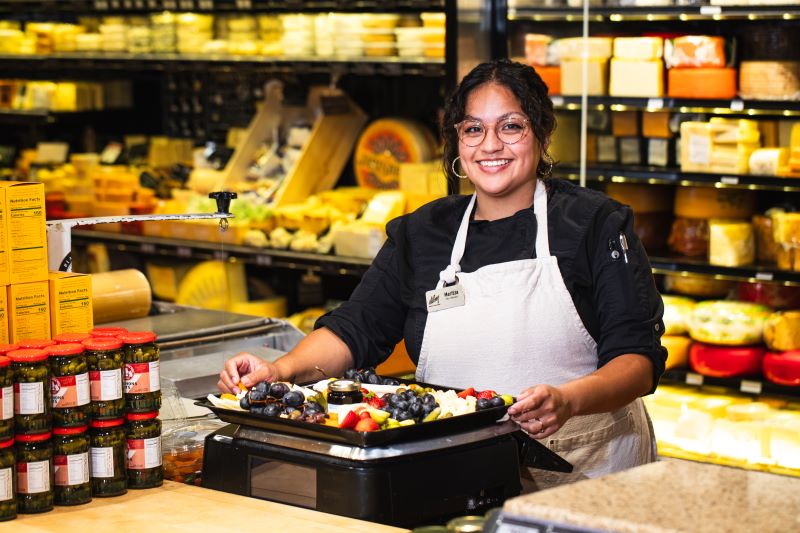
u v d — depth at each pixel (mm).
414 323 2588
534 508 1388
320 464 1967
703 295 4465
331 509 1956
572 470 2340
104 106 6188
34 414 2002
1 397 1951
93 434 2098
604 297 2416
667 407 4383
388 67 4691
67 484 2047
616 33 4473
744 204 4367
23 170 6160
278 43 5141
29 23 6145
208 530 1898
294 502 2025
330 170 5398
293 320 5180
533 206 2514
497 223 2518
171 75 5988
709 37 4172
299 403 2082
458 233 2549
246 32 5379
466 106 2459
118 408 2113
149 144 5953
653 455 2793
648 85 4273
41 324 2328
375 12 5156
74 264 5844
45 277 2332
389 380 2320
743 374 4246
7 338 2270
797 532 1296
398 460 1942
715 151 4223
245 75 5727
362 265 4770
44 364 2016
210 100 5867
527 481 2502
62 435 2047
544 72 4453
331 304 5223
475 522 1576
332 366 2564
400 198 4852
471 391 2168
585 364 2471
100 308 3312
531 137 2432
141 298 3430
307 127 5398
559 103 4406
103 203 5629
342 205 5117
